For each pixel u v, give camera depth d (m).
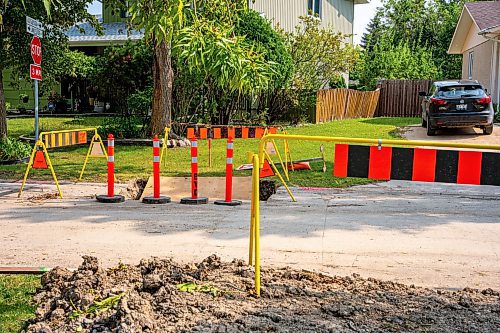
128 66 18.91
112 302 4.32
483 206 9.27
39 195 9.91
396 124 23.08
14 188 10.52
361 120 26.11
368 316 4.20
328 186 10.85
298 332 3.87
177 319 4.06
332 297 4.61
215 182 10.70
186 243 6.86
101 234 7.28
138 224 7.83
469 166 5.29
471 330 3.97
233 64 10.60
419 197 9.97
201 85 18.11
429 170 5.38
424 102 20.58
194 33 10.43
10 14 14.62
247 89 13.23
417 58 39.59
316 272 5.64
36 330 4.02
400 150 5.44
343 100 26.70
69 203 9.30
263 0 25.64
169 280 4.83
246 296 4.54
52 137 10.08
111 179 9.58
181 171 12.20
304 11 29.09
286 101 22.61
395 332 3.91
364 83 37.62
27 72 15.91
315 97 23.44
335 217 8.33
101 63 19.55
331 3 32.12
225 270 5.21
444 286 5.41
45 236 7.16
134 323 3.87
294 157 13.88
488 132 17.97
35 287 5.11
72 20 16.27
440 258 6.36
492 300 4.72
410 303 4.54
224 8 12.57
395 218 8.31
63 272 5.23
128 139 16.56
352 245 6.84
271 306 4.34
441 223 8.02
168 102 16.84
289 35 24.73
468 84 18.03
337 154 5.56
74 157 14.31
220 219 8.17
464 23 28.00
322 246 6.77
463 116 17.58
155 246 6.73
